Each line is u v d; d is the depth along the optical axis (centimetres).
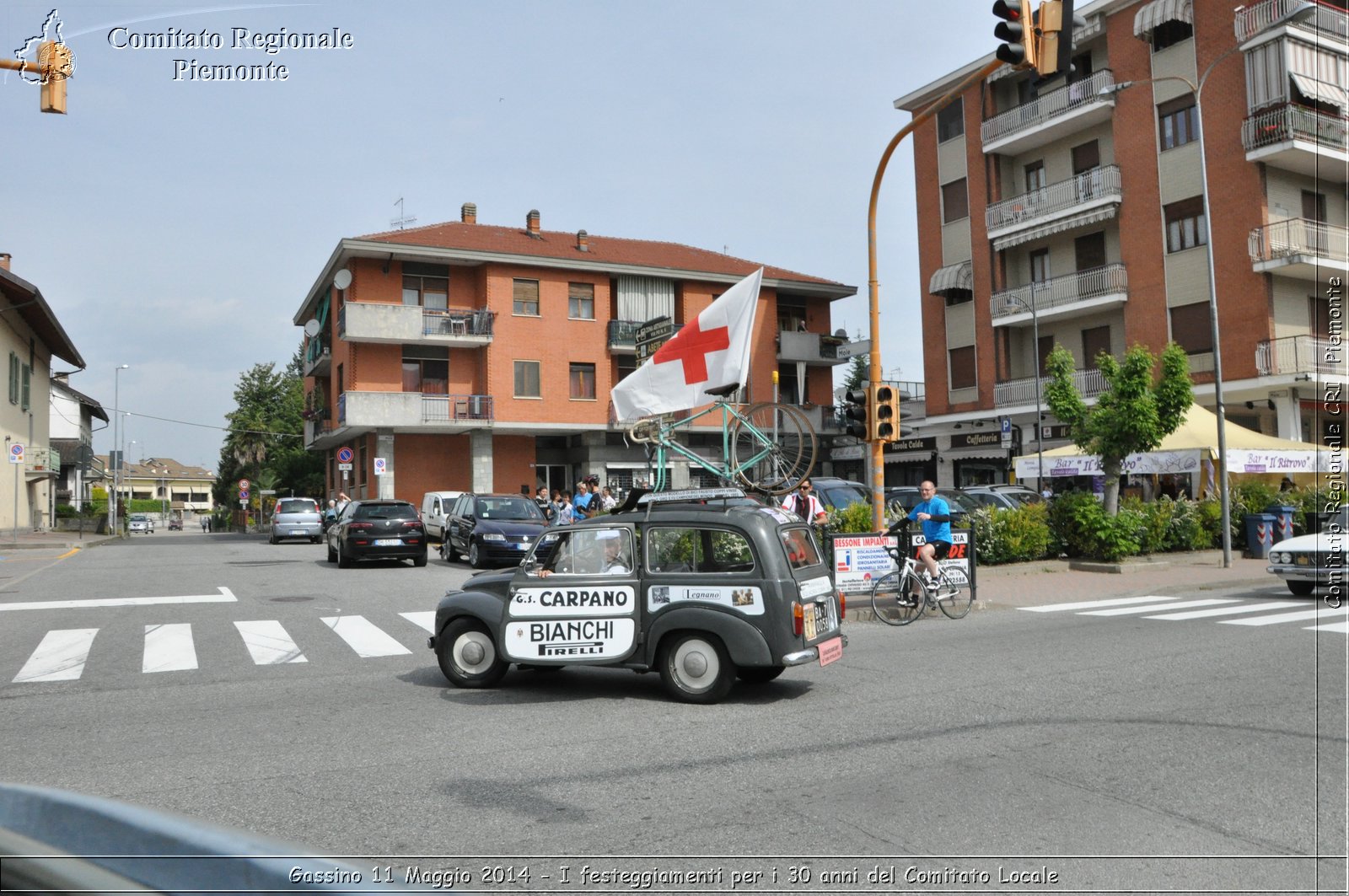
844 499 2097
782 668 809
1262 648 970
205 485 13250
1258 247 2783
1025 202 3428
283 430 6894
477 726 677
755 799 499
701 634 757
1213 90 2902
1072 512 1908
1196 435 2181
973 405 3650
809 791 512
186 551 2697
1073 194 3288
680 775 545
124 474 10206
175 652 1003
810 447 1030
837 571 1330
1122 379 1914
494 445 3925
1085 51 3347
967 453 3675
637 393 1123
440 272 3809
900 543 1305
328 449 4769
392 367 3709
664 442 1106
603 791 516
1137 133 3109
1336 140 2770
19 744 629
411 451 3822
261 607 1361
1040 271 3494
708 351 1077
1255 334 2798
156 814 125
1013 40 1017
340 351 3869
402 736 647
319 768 566
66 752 607
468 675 825
